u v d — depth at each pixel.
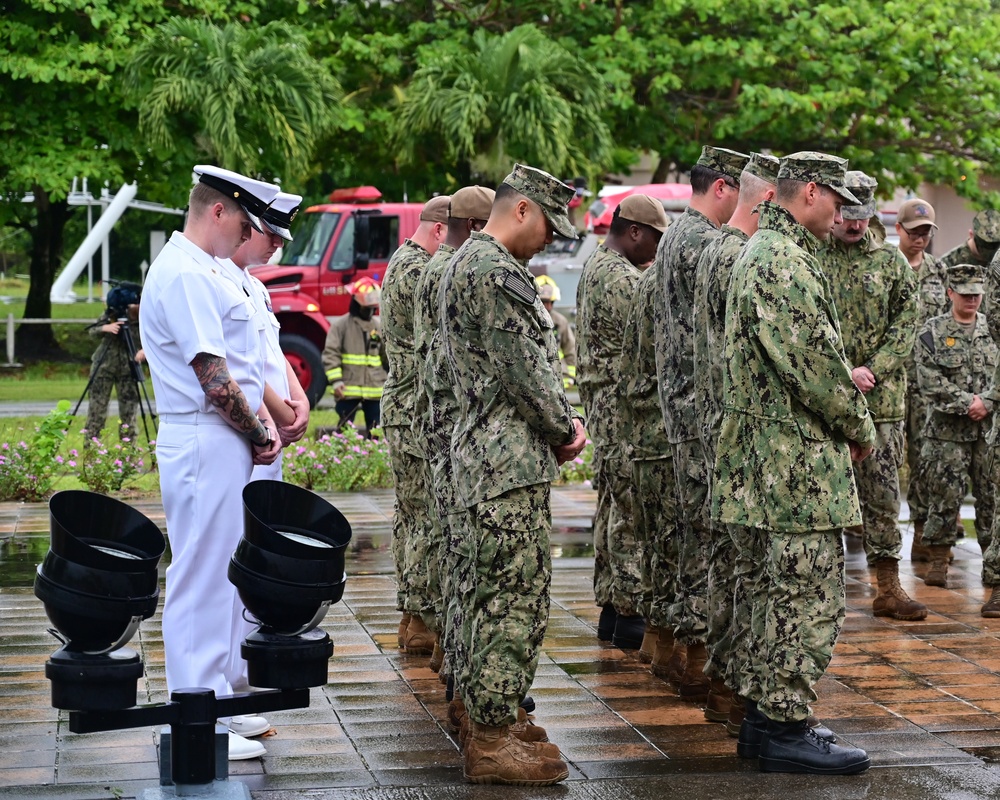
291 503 5.50
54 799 5.56
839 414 5.97
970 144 30.72
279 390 6.97
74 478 14.83
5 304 44.97
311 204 32.56
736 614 6.46
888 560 9.13
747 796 5.68
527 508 5.79
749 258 6.10
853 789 5.77
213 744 5.27
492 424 5.80
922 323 11.02
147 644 8.26
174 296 6.00
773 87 29.84
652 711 7.03
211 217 6.16
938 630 8.82
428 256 8.08
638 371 7.63
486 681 5.79
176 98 23.69
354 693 7.31
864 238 9.29
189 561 6.07
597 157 26.67
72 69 24.78
